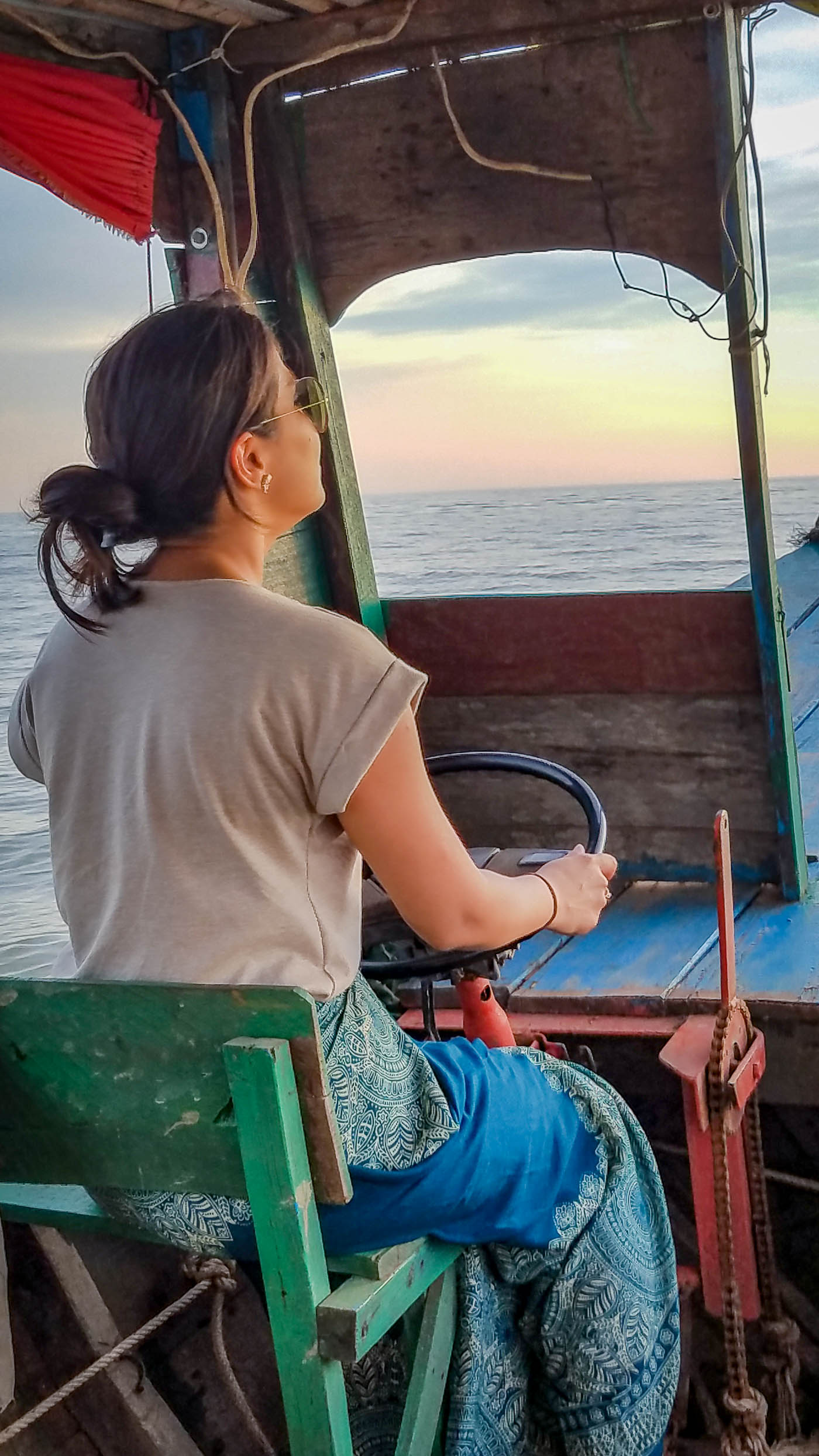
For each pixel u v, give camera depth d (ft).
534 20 9.15
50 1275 7.38
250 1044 4.43
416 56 9.61
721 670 10.25
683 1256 9.33
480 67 9.52
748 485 9.55
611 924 10.23
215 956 4.67
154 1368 7.84
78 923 5.01
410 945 7.45
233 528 4.89
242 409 4.70
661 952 9.55
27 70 8.46
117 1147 4.90
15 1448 6.96
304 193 10.32
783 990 8.59
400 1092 5.15
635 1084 9.38
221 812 4.63
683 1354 8.21
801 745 13.97
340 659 4.63
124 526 4.74
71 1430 7.23
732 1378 7.33
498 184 9.77
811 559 22.00
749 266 9.09
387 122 9.91
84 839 4.93
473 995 6.63
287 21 9.57
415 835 4.80
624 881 11.12
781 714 10.01
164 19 9.32
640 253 9.52
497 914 5.20
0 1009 4.87
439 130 9.80
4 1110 5.05
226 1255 5.24
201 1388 8.01
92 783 4.87
